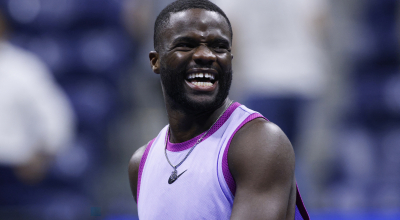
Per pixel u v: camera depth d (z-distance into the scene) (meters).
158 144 9.12
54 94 19.98
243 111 8.34
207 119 8.40
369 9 25.92
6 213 16.58
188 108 8.22
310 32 19.44
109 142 23.92
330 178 22.94
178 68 8.09
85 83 23.36
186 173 8.06
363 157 23.22
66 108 20.97
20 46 23.72
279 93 19.16
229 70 8.21
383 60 25.20
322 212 18.59
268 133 7.70
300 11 19.09
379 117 24.47
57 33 24.14
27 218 16.88
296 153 20.36
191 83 8.09
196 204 7.80
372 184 22.62
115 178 22.89
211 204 7.74
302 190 20.30
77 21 24.06
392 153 23.42
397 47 25.00
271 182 7.45
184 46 8.10
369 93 24.70
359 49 25.53
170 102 8.55
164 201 8.13
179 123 8.55
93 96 22.98
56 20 24.20
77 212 18.83
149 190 8.52
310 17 19.31
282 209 7.39
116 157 23.95
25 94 17.97
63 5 24.27
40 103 18.38
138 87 24.69
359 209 19.11
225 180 7.75
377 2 25.58
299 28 19.11
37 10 24.27
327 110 23.50
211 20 8.03
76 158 21.12
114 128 24.19
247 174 7.50
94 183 21.86
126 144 24.25
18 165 17.95
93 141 22.47
